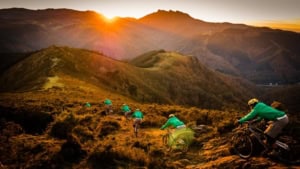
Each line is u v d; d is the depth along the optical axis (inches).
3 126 571.5
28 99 1210.6
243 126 360.2
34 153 416.2
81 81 2982.3
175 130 450.6
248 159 329.4
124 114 906.1
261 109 307.7
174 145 439.5
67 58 4215.1
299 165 299.4
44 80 2667.3
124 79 4606.3
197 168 351.9
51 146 432.8
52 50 4510.3
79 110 912.9
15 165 372.5
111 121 689.6
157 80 6545.3
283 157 312.0
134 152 417.1
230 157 351.6
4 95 1632.6
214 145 434.0
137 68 6609.3
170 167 367.6
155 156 414.9
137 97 4350.4
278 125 304.5
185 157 408.8
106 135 596.7
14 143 454.6
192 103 6496.1
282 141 331.6
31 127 634.2
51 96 1562.5
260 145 334.6
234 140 365.4
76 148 418.6
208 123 646.5
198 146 449.4
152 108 1071.6
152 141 525.3
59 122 508.7
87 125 666.2
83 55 4904.0
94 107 1055.0
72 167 377.4
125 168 374.9
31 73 3742.6
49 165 373.7
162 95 5324.8
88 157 398.0
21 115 660.1
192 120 668.1
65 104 1098.1
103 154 395.9
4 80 4227.4
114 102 1524.4
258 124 346.3
